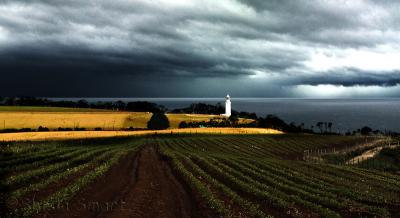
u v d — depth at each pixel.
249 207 26.25
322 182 43.19
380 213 28.41
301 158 90.00
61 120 131.38
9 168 38.47
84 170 38.81
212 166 47.50
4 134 97.25
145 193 28.84
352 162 87.44
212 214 23.77
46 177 34.09
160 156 59.09
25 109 162.50
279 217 25.08
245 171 46.16
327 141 130.12
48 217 20.98
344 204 30.61
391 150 107.50
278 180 41.84
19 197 25.48
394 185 46.28
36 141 81.44
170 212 23.70
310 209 27.88
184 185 33.34
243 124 172.62
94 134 103.62
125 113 160.62
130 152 63.03
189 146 89.38
